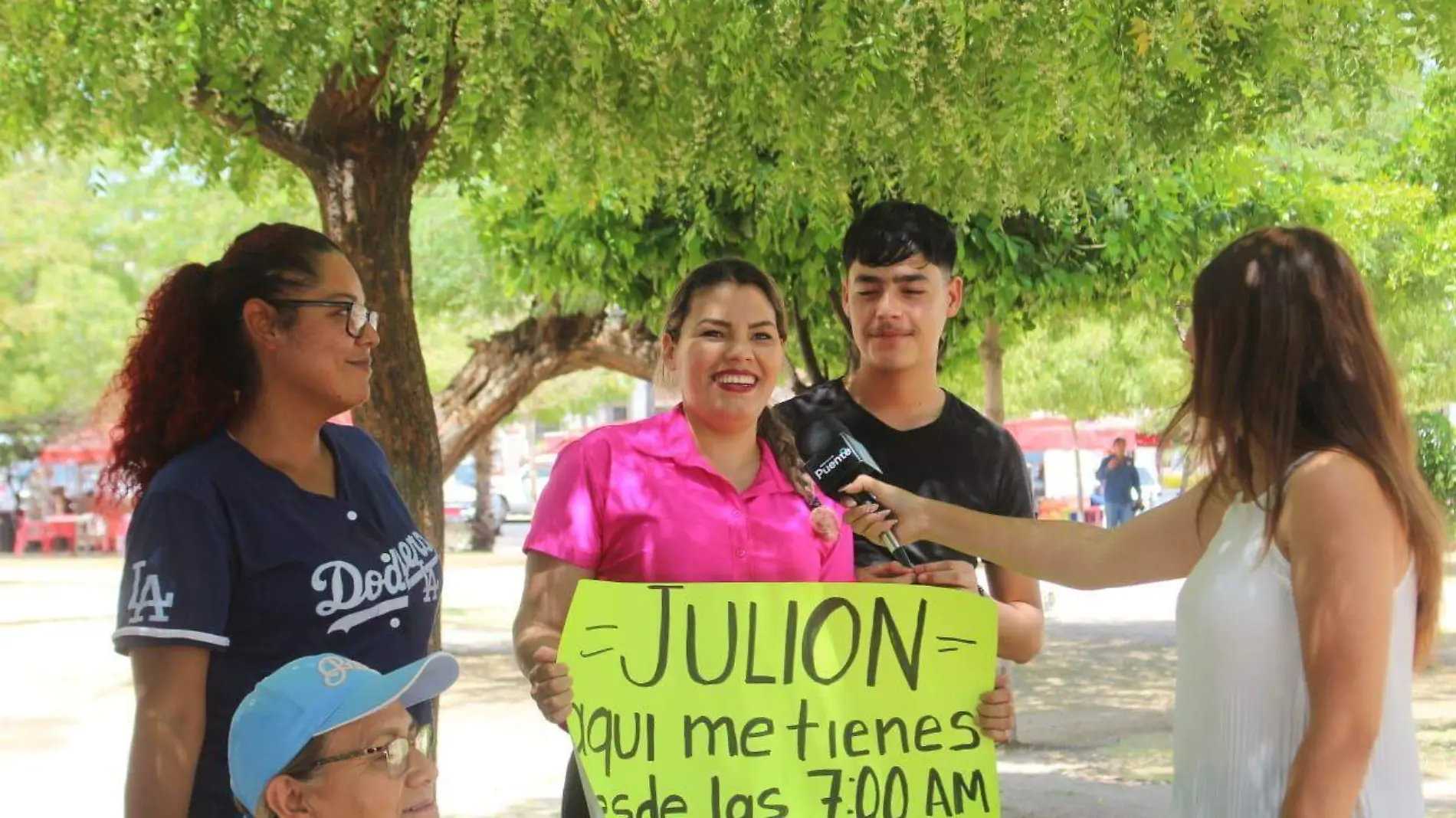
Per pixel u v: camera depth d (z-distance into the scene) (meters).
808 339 9.56
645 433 3.38
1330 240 2.69
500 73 5.84
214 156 7.78
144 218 28.36
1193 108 6.80
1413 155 14.24
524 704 11.27
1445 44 5.88
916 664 3.21
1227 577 2.65
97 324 28.41
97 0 6.04
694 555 3.27
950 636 3.23
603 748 3.05
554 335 11.42
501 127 6.18
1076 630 16.42
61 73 6.49
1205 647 2.66
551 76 5.96
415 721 2.70
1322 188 11.73
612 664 3.07
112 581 23.34
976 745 3.23
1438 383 21.52
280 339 2.97
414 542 3.19
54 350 28.47
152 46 6.15
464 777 8.69
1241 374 2.66
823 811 3.12
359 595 2.97
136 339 3.04
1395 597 2.59
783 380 11.10
